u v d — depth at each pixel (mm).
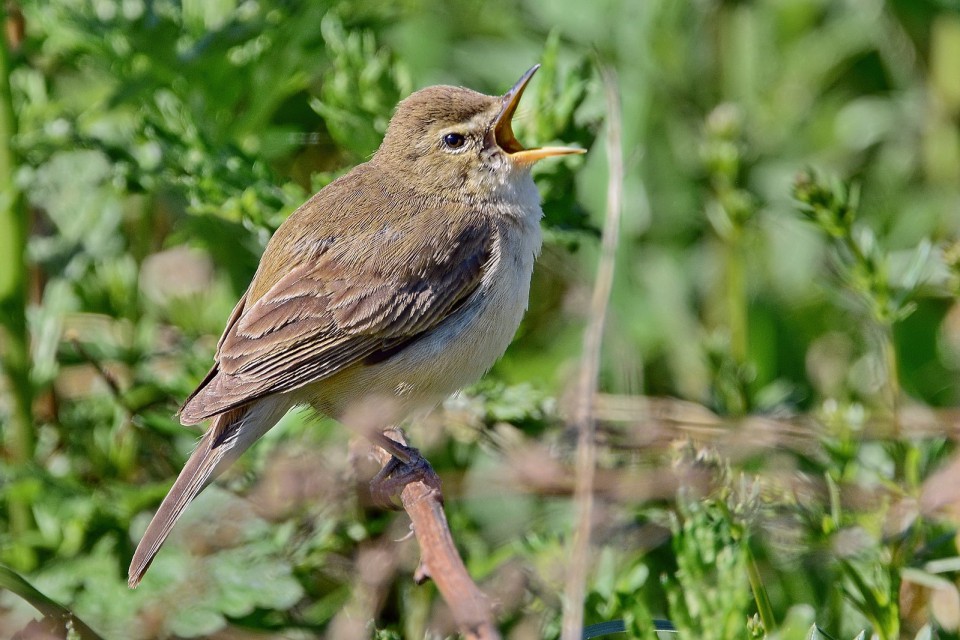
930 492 9641
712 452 9375
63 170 12875
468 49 14367
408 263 10328
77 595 10469
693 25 15070
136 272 13008
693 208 14422
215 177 11336
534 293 13695
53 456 12102
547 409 11672
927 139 15125
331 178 11797
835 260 11570
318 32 12133
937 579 9375
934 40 15125
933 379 13438
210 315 12852
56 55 12430
